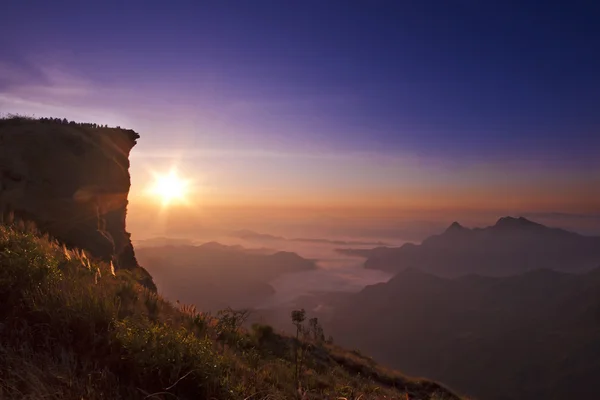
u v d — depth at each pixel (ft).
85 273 26.81
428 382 60.54
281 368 27.55
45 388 12.76
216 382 17.61
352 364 56.90
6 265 20.13
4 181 63.72
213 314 35.19
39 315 17.43
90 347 16.78
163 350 17.42
